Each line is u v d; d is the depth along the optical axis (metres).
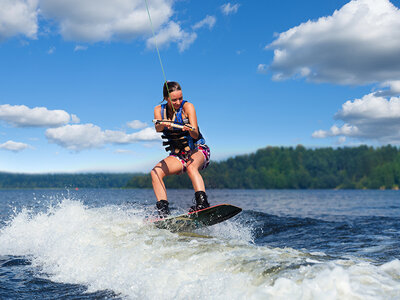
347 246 4.19
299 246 4.43
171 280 2.26
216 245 2.88
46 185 186.38
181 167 4.34
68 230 4.04
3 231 4.81
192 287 2.07
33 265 3.39
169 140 4.34
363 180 182.00
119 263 2.80
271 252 2.57
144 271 2.52
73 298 2.38
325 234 5.42
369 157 186.88
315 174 191.50
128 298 2.30
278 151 199.00
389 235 5.03
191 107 4.19
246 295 1.79
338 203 23.16
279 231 6.04
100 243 3.42
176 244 3.01
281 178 185.12
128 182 77.12
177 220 3.93
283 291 1.73
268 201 25.61
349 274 1.87
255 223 7.00
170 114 4.29
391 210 14.24
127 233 3.60
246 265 2.24
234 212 4.15
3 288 2.65
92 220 4.31
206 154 4.45
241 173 185.38
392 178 168.12
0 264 3.43
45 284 2.76
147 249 2.95
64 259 3.32
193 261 2.51
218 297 1.88
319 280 1.74
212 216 4.08
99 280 2.69
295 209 14.95
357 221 7.38
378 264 2.19
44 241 4.04
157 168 4.33
